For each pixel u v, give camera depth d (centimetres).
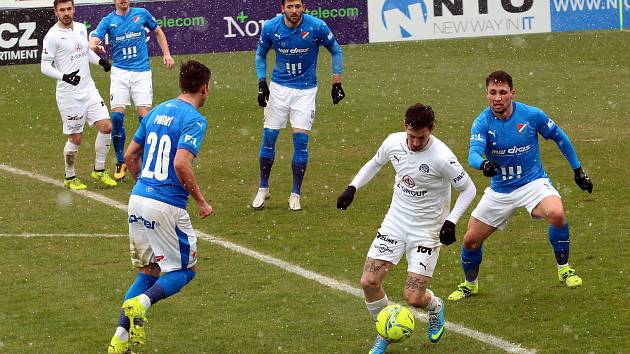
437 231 2342
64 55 4162
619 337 2348
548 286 2780
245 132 5581
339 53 3909
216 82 7050
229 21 8119
